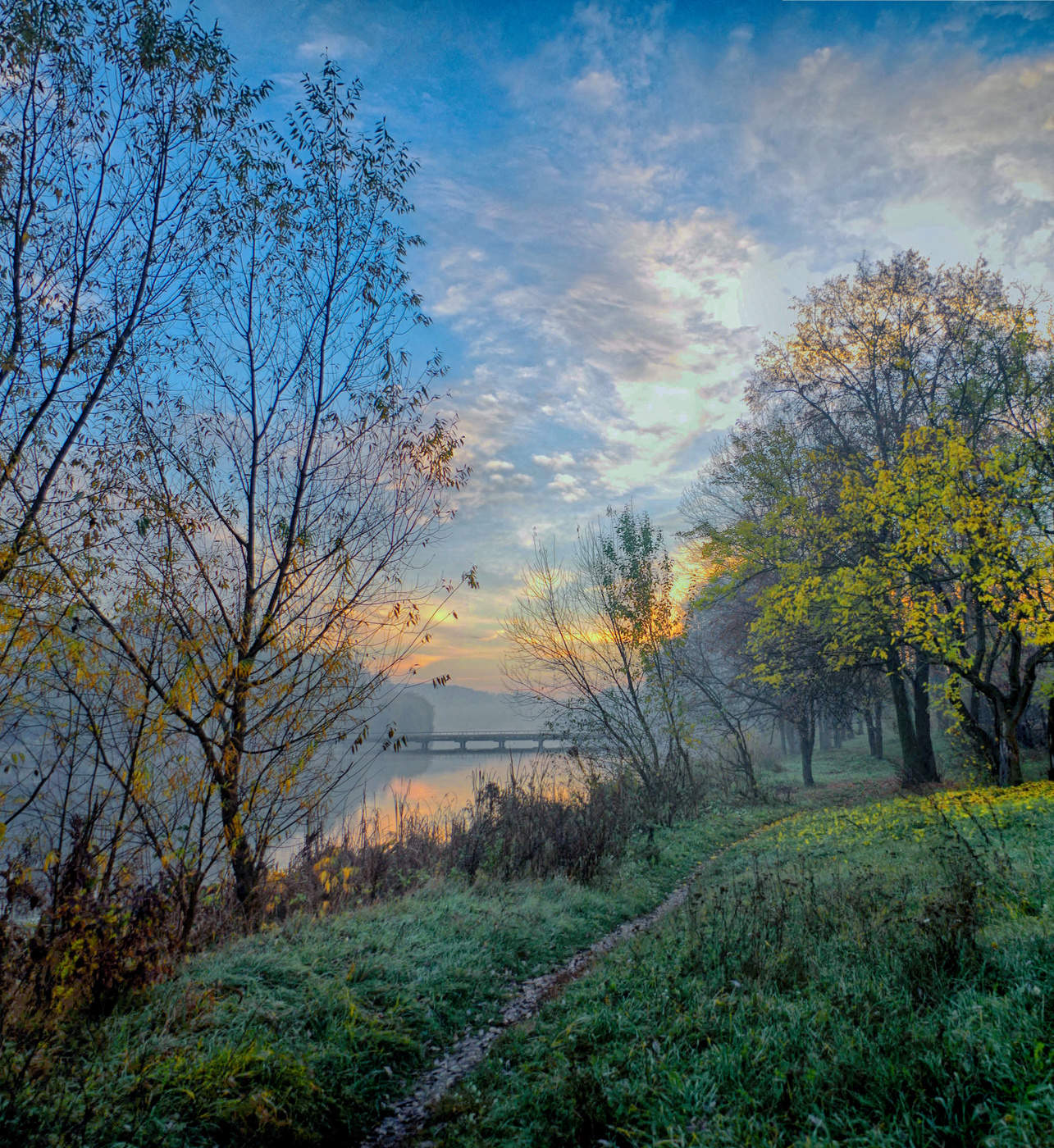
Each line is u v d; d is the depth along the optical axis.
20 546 6.32
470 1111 4.64
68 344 7.38
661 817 18.11
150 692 6.96
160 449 8.63
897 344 20.09
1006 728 16.44
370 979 6.48
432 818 14.27
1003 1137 2.95
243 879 8.31
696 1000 5.36
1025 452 15.82
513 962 7.75
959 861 7.46
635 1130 3.77
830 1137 3.31
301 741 8.50
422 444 10.00
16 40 7.07
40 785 5.83
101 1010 5.31
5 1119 3.76
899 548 15.99
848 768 31.31
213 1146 4.02
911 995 4.60
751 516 25.12
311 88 9.60
